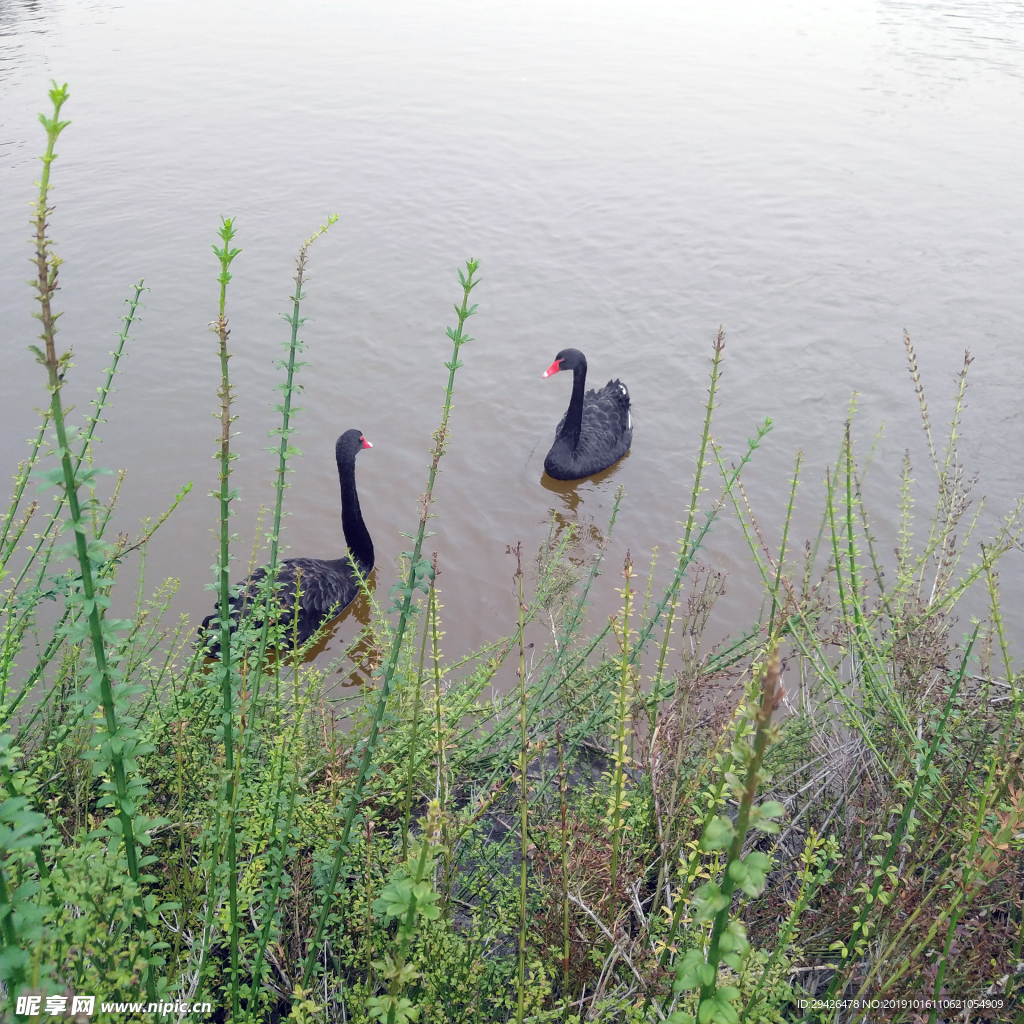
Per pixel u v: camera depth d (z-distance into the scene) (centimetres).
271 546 349
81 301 1202
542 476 966
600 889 304
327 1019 290
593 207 1549
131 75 2183
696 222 1502
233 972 263
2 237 1360
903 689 356
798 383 1083
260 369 1091
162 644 668
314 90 2108
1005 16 2738
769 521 866
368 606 821
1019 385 1050
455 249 1397
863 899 307
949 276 1325
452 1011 285
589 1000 299
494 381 1108
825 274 1335
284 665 490
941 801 323
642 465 988
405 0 3016
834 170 1717
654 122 1942
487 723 535
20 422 958
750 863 151
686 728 354
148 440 958
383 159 1723
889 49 2473
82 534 194
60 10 2825
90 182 1581
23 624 346
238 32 2603
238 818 311
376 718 273
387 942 298
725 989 165
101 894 213
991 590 311
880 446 959
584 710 471
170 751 385
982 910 288
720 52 2453
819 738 403
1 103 1931
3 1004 171
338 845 281
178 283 1259
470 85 2156
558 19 2786
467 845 349
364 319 1204
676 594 388
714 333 1194
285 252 1364
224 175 1633
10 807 154
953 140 1864
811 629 359
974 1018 297
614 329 1207
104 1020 200
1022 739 282
